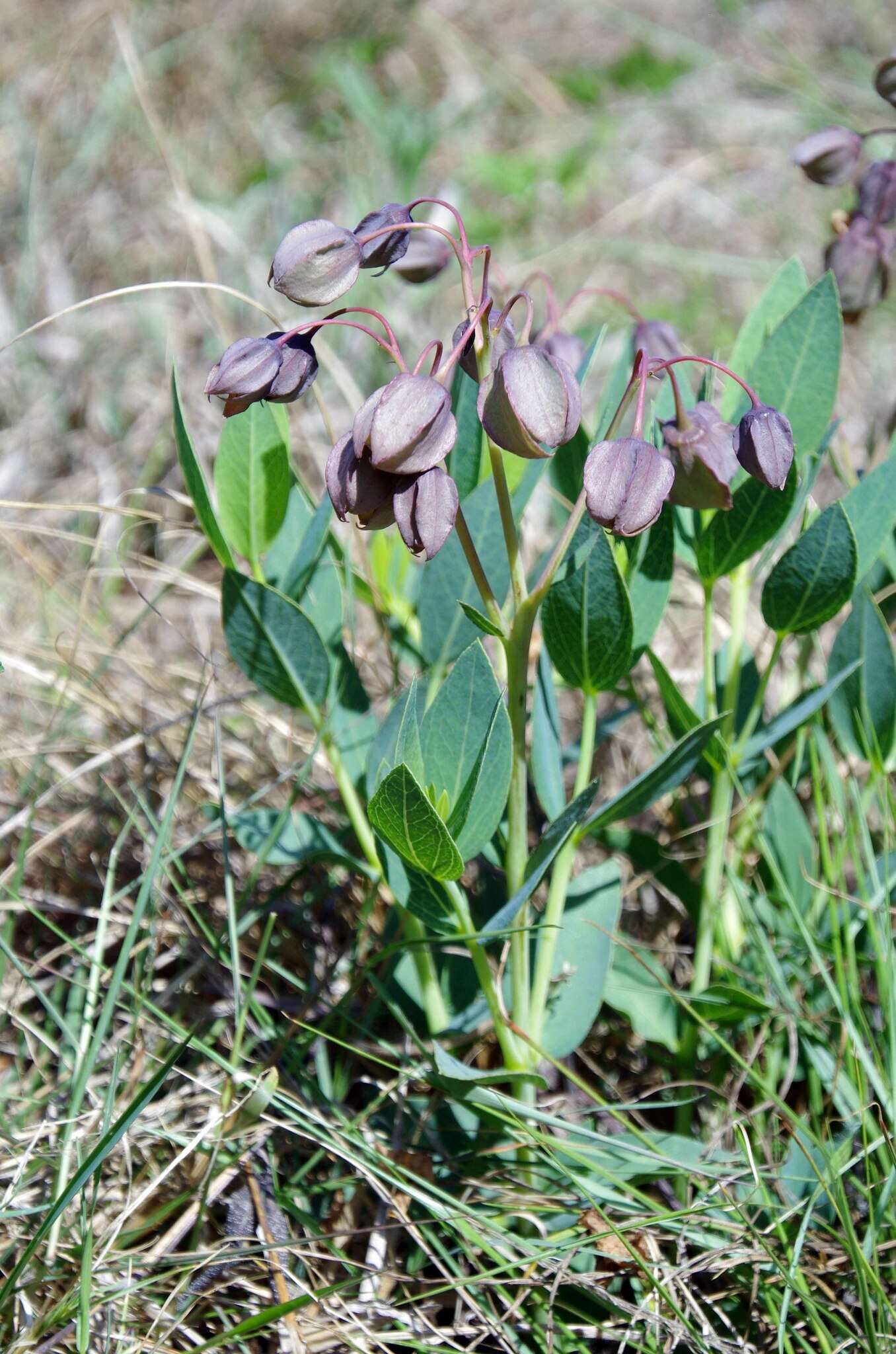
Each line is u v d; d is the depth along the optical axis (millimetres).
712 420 830
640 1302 854
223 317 1340
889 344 1467
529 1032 875
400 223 808
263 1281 859
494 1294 864
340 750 914
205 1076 900
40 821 980
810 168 900
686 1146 877
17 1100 894
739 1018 901
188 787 985
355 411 1087
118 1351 831
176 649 1135
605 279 1601
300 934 956
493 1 2156
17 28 1854
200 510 868
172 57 1828
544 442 778
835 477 1255
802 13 2133
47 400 1328
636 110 1922
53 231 1520
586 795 818
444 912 849
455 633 898
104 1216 869
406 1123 898
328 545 940
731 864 926
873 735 900
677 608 1130
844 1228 838
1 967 932
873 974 929
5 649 1046
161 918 943
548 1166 879
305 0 2014
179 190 1168
